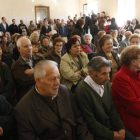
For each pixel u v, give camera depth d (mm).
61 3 12258
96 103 1654
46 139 1376
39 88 1399
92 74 1637
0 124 1394
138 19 8594
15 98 2541
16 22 11250
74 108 1602
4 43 5078
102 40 2545
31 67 2396
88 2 11906
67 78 2371
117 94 1774
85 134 1567
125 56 1739
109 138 1587
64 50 3779
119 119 1729
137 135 1730
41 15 11836
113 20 7164
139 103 1658
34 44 2885
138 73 1753
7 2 10852
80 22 5074
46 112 1371
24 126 1323
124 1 9297
